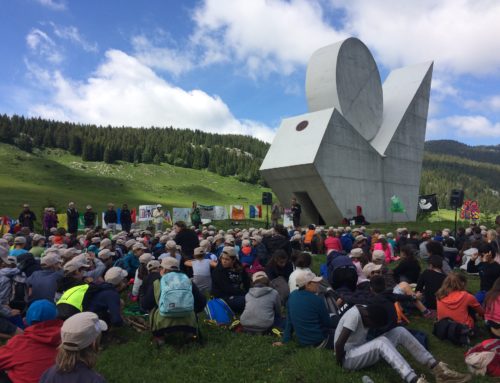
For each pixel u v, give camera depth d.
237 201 112.00
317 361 5.67
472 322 7.08
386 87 38.28
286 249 11.73
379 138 33.69
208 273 9.36
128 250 13.25
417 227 28.36
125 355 6.29
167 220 31.77
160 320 6.43
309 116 29.41
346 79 31.34
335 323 6.61
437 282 8.25
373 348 5.31
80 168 132.12
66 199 73.88
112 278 6.89
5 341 6.63
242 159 169.25
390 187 32.88
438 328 7.08
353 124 31.70
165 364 5.94
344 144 29.06
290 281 7.84
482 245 8.77
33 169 114.94
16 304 7.32
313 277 6.55
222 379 5.47
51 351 4.42
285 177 28.77
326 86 30.75
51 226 21.05
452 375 5.31
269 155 29.56
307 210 30.89
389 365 5.73
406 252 9.86
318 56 31.64
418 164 36.09
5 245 9.41
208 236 16.34
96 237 14.20
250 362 5.97
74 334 3.30
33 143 144.00
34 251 11.70
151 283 7.71
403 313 8.13
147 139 173.00
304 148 27.80
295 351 6.30
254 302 7.23
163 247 12.59
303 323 6.39
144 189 111.56
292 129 29.61
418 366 5.93
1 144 132.88
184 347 6.57
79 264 7.07
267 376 5.57
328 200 28.17
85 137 152.12
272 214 26.83
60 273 7.66
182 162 161.25
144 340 6.88
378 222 31.50
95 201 75.69
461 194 22.28
